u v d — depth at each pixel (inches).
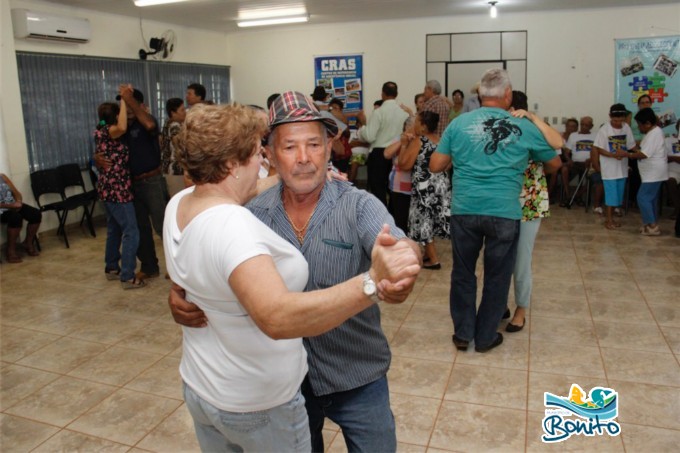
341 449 94.0
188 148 45.7
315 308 38.1
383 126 240.4
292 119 53.9
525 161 117.2
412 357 126.1
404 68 364.8
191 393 51.2
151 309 161.5
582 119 298.4
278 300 38.8
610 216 248.7
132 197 177.0
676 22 318.0
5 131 231.5
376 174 244.7
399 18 356.2
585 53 335.6
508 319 146.6
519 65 346.9
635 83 331.0
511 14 341.1
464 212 120.0
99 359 129.6
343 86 378.6
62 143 265.7
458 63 355.9
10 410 107.9
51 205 235.0
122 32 303.1
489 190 116.3
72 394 113.7
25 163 240.8
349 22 368.2
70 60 268.1
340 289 38.5
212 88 384.2
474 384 113.3
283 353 48.4
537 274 184.9
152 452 94.2
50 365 126.8
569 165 299.7
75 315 157.5
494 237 118.3
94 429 101.0
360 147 318.7
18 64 241.9
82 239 251.0
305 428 53.2
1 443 97.1
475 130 116.8
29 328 148.5
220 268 42.4
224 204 45.9
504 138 114.9
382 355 62.7
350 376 60.8
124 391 114.6
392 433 63.3
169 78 339.3
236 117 46.7
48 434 99.7
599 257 203.6
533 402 105.7
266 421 49.4
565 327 140.7
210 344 49.0
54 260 216.2
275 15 323.3
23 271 201.8
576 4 314.0
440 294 167.9
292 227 60.1
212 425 52.1
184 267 46.1
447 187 188.4
